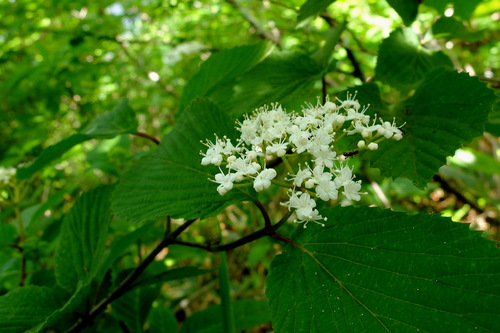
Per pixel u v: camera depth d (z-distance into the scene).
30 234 0.35
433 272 0.15
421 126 0.19
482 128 0.18
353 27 0.46
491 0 0.42
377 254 0.16
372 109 0.21
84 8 0.57
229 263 0.57
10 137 0.62
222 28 0.58
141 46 0.65
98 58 0.55
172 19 0.65
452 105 0.19
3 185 0.32
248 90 0.25
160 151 0.22
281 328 0.16
